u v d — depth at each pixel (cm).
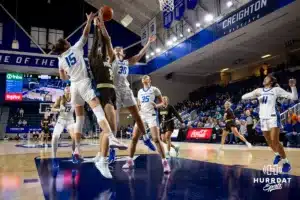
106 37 367
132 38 2464
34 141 1858
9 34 2122
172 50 1938
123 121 2719
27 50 2155
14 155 784
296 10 1159
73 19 2373
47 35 2284
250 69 2302
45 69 2139
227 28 1412
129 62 449
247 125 1285
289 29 1465
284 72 1762
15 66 2022
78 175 442
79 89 357
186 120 1958
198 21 1641
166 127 724
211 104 2078
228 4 1370
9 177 428
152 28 2105
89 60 375
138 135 512
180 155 757
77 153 479
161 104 504
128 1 1995
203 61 2092
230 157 695
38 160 640
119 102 419
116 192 325
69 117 625
